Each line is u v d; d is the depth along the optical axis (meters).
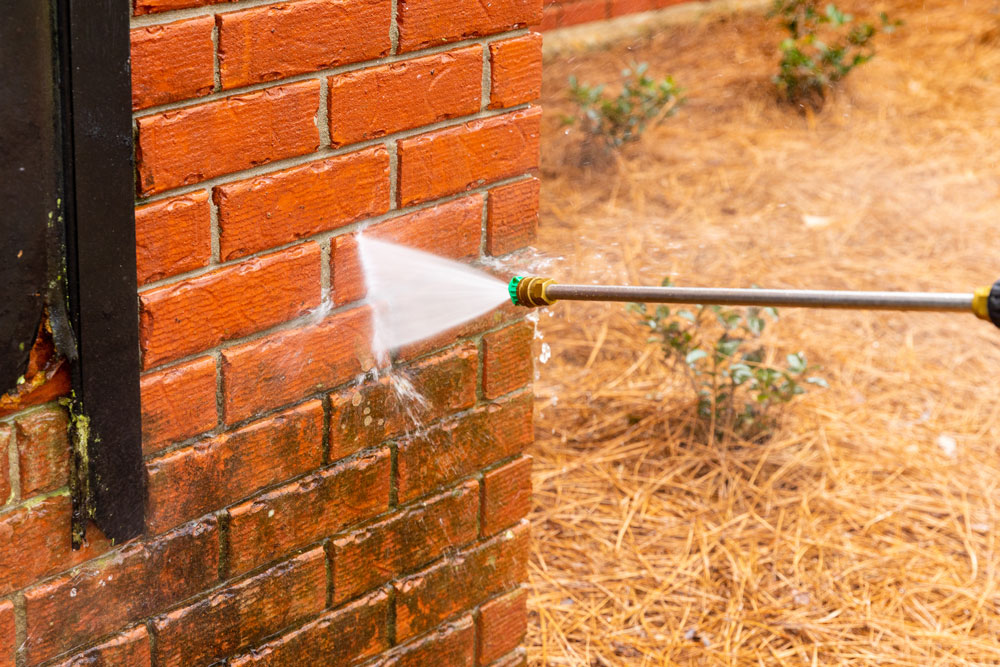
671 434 4.10
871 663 3.12
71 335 1.59
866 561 3.52
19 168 1.47
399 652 2.31
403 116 1.91
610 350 4.63
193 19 1.61
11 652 1.70
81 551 1.74
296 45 1.73
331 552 2.10
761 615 3.29
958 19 8.36
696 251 5.24
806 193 5.90
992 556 3.55
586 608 3.30
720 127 6.64
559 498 3.77
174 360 1.75
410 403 2.13
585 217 5.54
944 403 4.34
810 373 4.48
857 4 8.45
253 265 1.80
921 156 6.39
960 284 5.04
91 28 1.47
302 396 1.95
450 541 2.31
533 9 2.05
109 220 1.58
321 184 1.84
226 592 1.96
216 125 1.68
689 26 7.77
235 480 1.90
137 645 1.85
